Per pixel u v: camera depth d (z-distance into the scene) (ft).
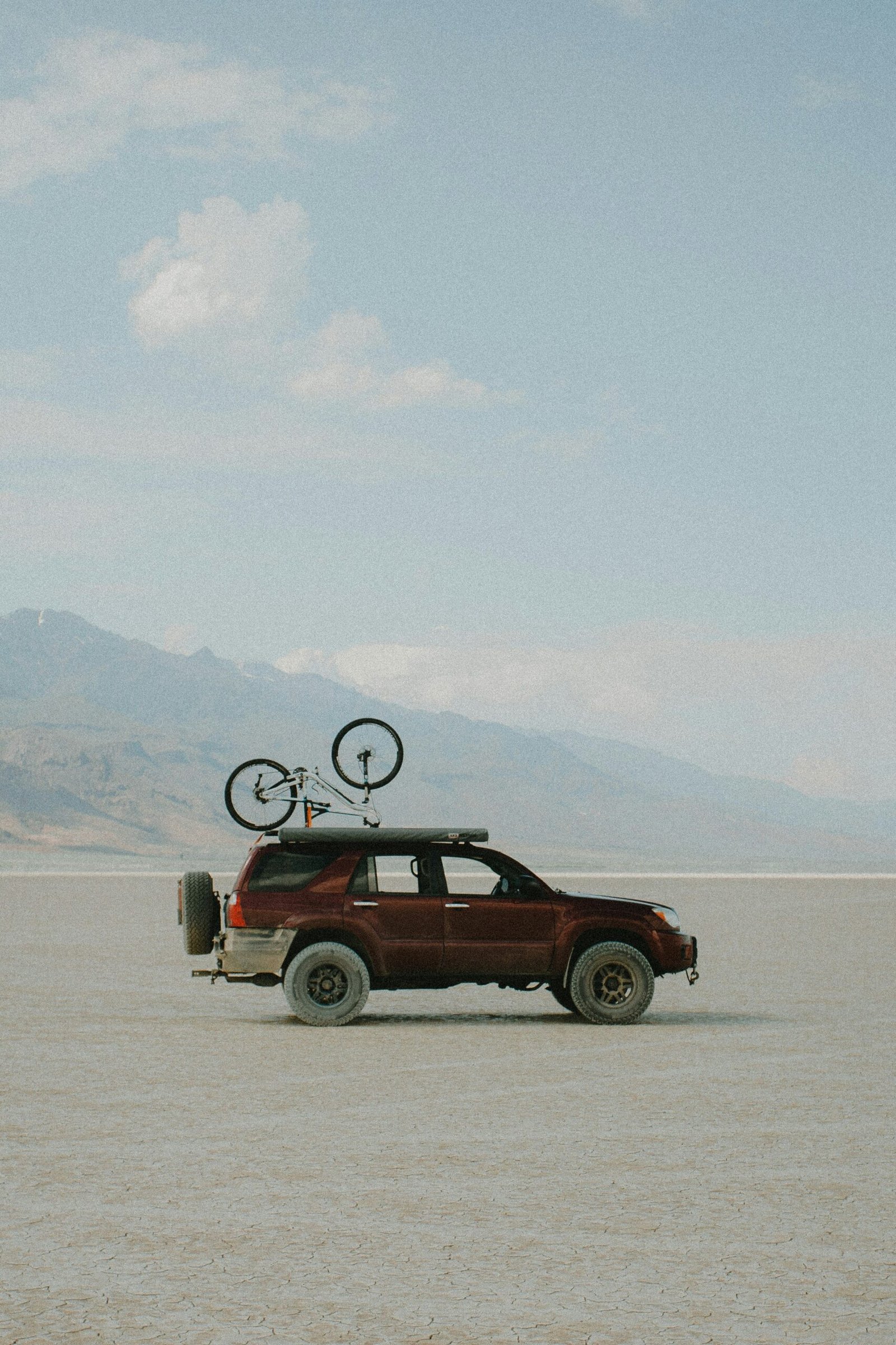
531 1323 18.28
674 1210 24.09
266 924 50.11
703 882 209.56
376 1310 18.78
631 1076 38.34
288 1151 28.60
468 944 50.67
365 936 50.26
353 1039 46.01
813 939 93.45
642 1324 18.26
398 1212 23.88
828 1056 42.22
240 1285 19.85
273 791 60.49
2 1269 20.54
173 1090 35.78
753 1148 29.09
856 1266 20.85
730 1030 48.52
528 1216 23.65
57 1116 32.17
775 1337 17.79
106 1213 23.73
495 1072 38.96
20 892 155.74
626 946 50.80
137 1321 18.28
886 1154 28.58
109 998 57.06
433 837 52.16
